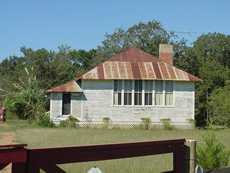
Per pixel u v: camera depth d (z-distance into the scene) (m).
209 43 89.44
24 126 44.34
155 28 75.12
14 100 58.34
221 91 53.62
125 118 45.22
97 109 45.16
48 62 71.00
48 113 47.53
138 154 8.23
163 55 47.78
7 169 9.55
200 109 56.19
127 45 77.75
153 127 44.84
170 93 45.75
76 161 7.20
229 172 9.95
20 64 77.25
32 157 6.65
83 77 44.69
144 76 45.25
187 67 67.50
